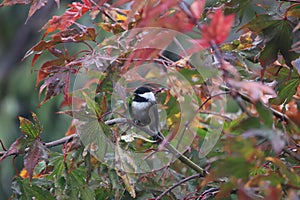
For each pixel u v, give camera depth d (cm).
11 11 1027
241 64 363
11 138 886
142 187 385
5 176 828
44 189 372
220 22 247
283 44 327
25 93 907
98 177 375
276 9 338
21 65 951
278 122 348
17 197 367
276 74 355
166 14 319
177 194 390
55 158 377
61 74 364
